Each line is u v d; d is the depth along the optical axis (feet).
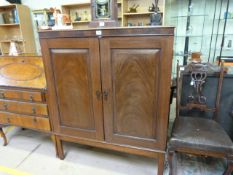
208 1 11.83
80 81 4.74
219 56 11.14
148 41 3.83
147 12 11.72
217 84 5.24
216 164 5.44
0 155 6.26
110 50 4.17
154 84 4.13
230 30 11.87
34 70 5.76
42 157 6.11
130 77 4.25
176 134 4.38
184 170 5.21
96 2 4.40
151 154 4.77
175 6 12.39
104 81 4.49
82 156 6.10
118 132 4.88
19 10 13.83
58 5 14.11
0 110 6.07
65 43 4.50
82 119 5.13
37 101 5.41
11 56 6.34
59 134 5.58
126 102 4.50
